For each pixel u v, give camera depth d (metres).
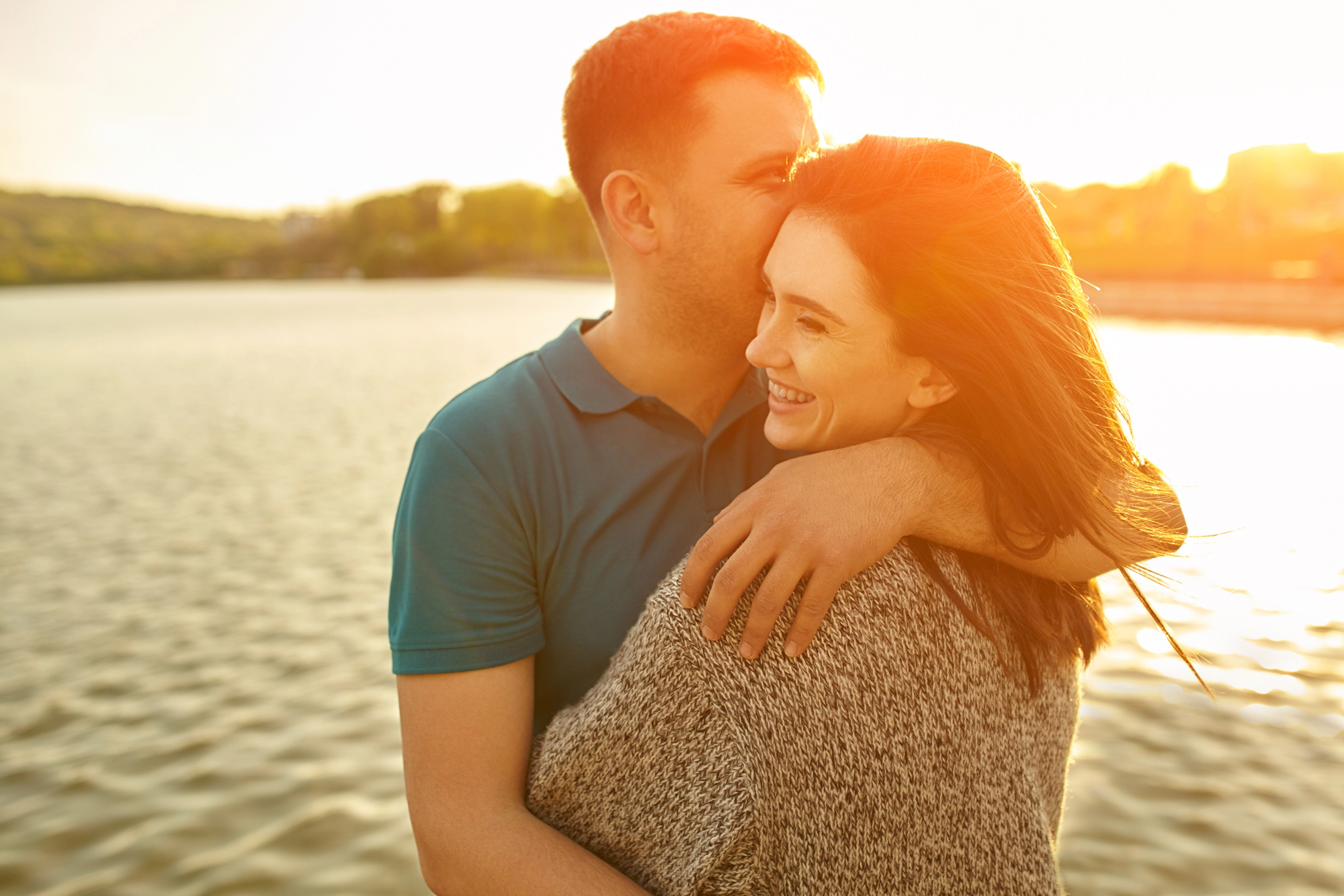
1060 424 0.91
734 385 1.37
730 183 1.16
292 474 14.61
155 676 7.37
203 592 9.26
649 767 0.94
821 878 0.89
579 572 1.17
